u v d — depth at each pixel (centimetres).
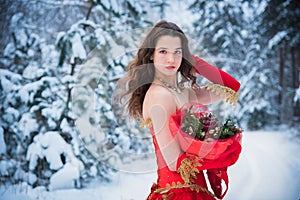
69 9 673
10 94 536
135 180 527
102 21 605
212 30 954
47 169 522
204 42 955
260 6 991
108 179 531
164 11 740
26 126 523
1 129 525
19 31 605
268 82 1038
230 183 491
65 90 538
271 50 1016
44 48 578
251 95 984
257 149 708
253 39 1000
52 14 670
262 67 1030
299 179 500
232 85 240
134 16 590
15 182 514
